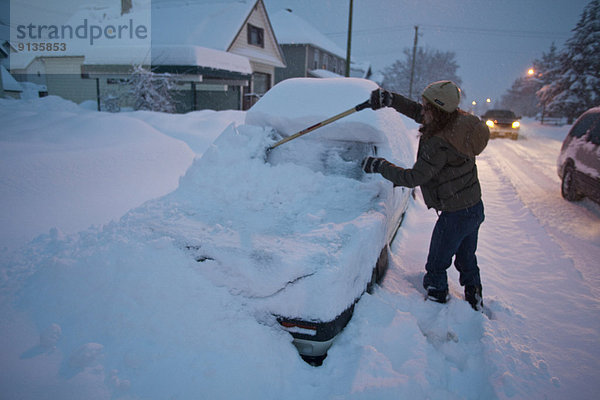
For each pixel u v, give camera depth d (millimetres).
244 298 2242
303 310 2127
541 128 28953
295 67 29047
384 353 2252
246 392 1893
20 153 4688
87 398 1778
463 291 3260
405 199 4262
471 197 2621
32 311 2295
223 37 18453
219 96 19203
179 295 2262
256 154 3506
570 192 6281
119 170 5090
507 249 4234
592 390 2158
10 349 2035
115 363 1964
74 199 4266
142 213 2959
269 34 22875
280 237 2492
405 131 4711
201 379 1907
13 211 3771
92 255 2527
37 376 1873
